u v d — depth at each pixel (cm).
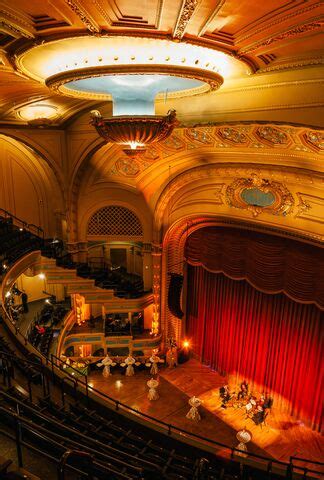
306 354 1525
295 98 863
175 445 1087
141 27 541
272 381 1673
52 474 491
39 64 715
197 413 1595
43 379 841
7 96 1041
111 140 796
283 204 1355
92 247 1991
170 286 1833
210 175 1546
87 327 1975
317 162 1151
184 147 1475
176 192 1733
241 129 1149
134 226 1912
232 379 1828
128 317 2059
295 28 530
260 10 475
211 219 1688
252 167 1357
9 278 1500
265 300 1633
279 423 1590
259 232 1571
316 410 1528
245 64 705
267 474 1035
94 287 1842
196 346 2008
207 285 1881
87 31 561
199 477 672
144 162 1683
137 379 1850
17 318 1967
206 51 639
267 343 1659
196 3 452
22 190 2075
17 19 524
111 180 1827
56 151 1692
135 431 1058
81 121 1584
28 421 470
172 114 744
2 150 1997
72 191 1814
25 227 2105
